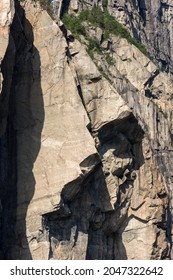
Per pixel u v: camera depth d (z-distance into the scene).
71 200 82.19
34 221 80.06
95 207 85.50
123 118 87.25
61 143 81.69
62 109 82.25
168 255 93.12
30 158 81.50
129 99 103.75
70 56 84.50
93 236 86.62
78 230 83.06
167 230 94.31
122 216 90.00
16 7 81.81
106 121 86.88
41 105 82.44
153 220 91.50
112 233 90.12
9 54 77.31
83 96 87.12
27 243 79.81
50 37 83.50
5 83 77.31
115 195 88.06
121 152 89.44
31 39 83.56
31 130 82.06
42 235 79.88
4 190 80.25
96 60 102.62
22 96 82.56
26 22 83.62
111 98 87.38
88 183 84.56
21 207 80.56
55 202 80.19
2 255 79.38
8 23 76.81
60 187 80.50
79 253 82.75
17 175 81.19
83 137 81.62
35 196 80.62
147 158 92.12
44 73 82.94
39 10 84.12
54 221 81.12
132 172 91.19
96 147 86.56
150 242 91.06
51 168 81.06
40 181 80.88
